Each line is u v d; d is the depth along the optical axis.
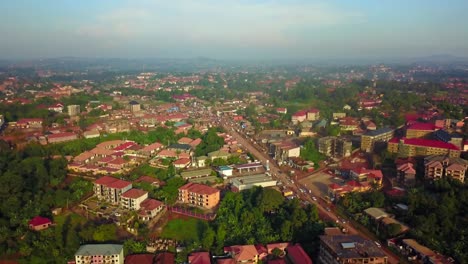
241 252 185.12
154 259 189.62
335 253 168.25
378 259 165.25
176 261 186.88
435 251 185.50
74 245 193.38
